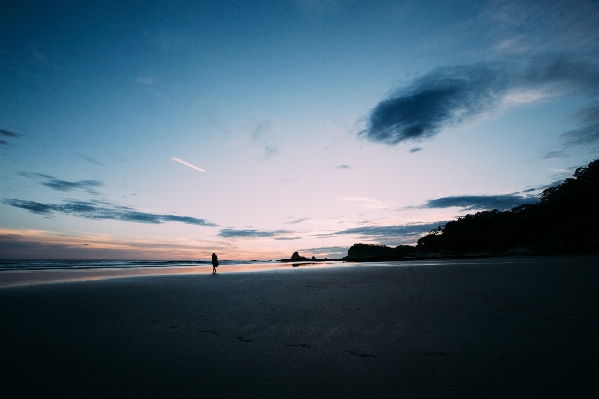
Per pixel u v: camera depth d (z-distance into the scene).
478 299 7.92
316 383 3.39
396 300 8.23
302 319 6.38
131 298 9.77
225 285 13.33
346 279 14.73
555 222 58.53
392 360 4.01
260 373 3.70
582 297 7.64
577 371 3.50
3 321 6.61
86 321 6.54
